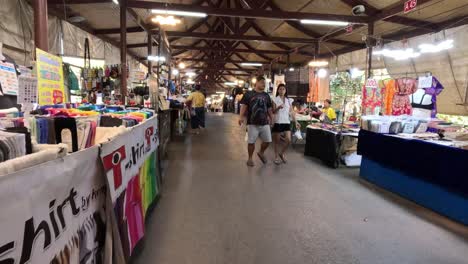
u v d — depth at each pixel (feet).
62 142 4.61
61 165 3.40
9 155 3.09
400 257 7.29
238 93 70.74
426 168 10.55
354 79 27.61
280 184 13.06
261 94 16.21
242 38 35.27
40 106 6.83
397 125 13.41
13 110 5.44
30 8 17.01
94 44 27.43
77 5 21.44
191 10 23.31
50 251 3.23
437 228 8.99
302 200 11.10
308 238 8.12
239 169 15.62
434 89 15.98
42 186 3.02
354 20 23.94
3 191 2.44
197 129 32.91
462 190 9.22
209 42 57.72
